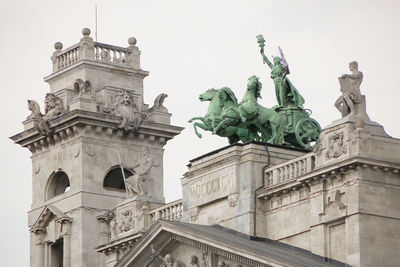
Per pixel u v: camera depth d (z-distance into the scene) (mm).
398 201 167375
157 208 189125
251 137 183750
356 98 168625
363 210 165750
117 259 192750
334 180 168625
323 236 169125
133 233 189875
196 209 182375
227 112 181875
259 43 187875
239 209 177000
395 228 166875
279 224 174750
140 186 193000
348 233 166375
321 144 169875
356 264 165125
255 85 183375
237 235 176625
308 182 170875
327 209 168625
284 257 165500
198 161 183000
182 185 185125
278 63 186000
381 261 165750
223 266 170500
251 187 176625
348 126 167250
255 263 166375
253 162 177000
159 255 177500
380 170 166875
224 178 179250
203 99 184250
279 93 185250
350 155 166625
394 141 167625
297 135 182375
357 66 170125
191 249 174625
